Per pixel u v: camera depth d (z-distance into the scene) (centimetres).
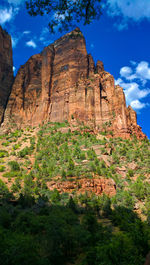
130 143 11000
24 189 6519
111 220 4553
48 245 2197
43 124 14775
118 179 7675
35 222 3058
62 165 8269
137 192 6381
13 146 11744
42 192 6488
